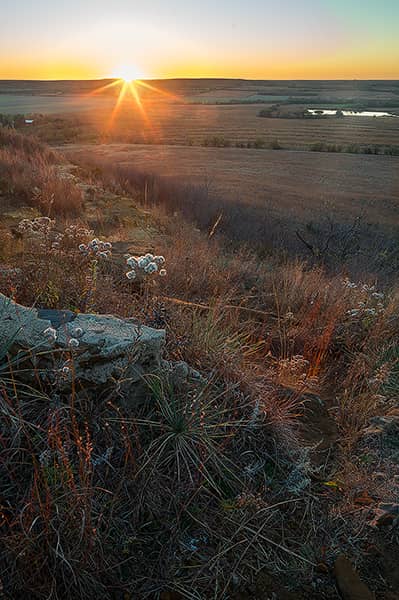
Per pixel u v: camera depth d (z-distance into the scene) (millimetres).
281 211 21344
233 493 2492
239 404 2988
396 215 23672
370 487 2641
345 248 12703
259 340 4426
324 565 2203
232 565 2146
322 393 3691
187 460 2492
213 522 2301
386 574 2180
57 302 3502
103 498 2199
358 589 2068
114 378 2559
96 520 2092
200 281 5555
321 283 6199
